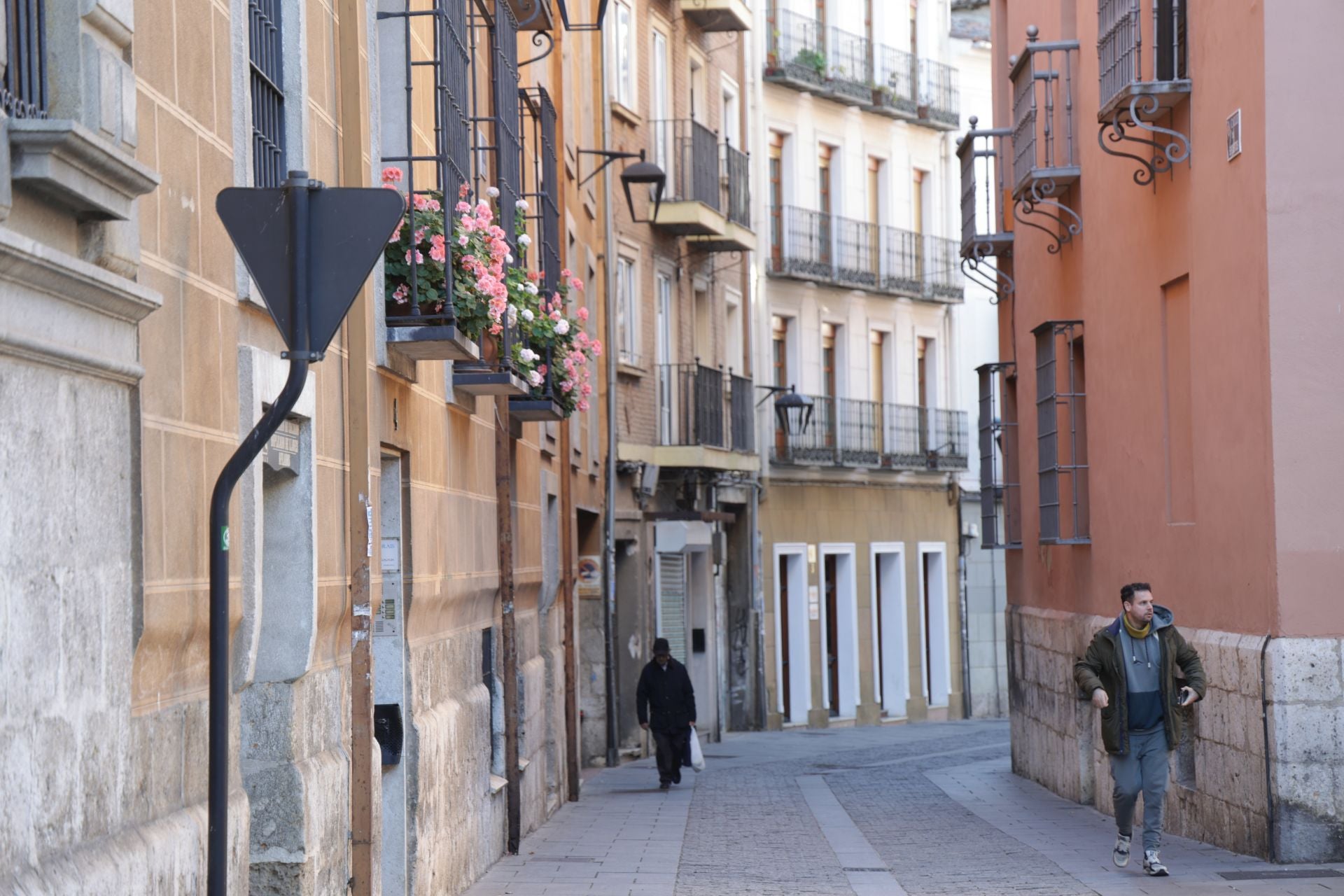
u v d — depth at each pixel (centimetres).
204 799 899
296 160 1144
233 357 973
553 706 2494
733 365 4559
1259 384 1669
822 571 4891
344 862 1203
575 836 2114
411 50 1459
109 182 715
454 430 1688
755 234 4422
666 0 4047
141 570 791
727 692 4478
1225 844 1761
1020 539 2877
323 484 1184
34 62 677
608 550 3419
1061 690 2556
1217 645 1770
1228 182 1753
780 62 4816
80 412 723
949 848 1947
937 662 5419
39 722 673
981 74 5700
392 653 1448
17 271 642
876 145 5281
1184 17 1898
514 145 1888
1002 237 2856
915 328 5434
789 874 1741
